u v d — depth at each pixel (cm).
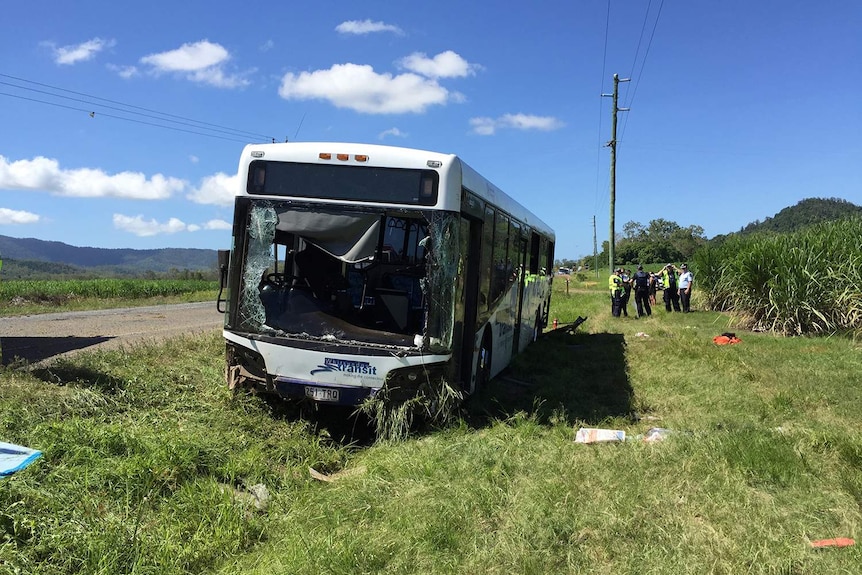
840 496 485
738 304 1703
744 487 491
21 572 345
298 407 699
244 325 664
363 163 652
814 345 1314
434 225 638
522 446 602
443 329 640
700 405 838
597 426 737
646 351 1295
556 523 425
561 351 1350
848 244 1492
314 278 708
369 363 630
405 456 566
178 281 4081
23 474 429
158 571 372
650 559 385
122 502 439
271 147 670
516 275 1104
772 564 375
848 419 756
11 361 853
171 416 645
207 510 448
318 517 446
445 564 380
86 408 621
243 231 668
